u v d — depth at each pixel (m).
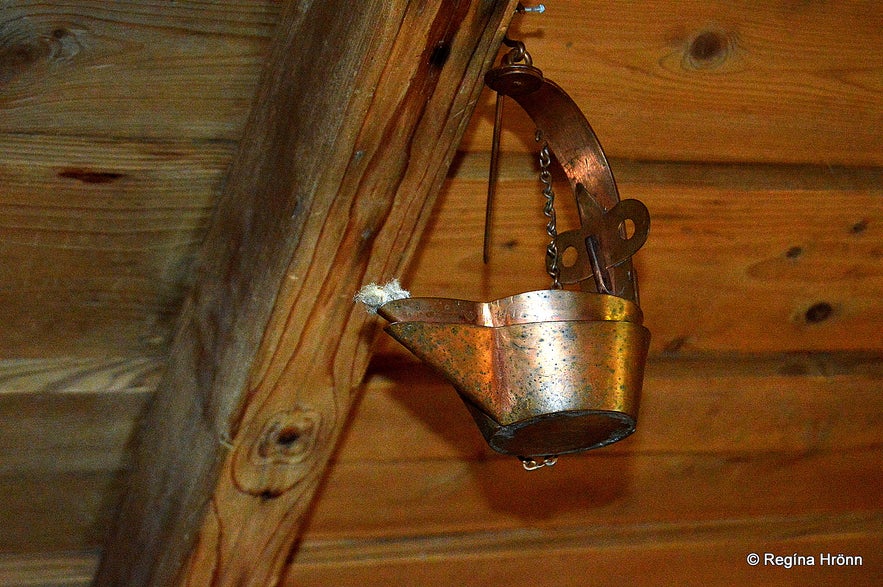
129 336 0.97
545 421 0.74
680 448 1.23
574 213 1.05
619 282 0.85
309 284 0.79
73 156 0.87
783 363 1.24
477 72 0.75
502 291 1.08
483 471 1.17
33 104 0.85
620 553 1.27
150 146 0.89
